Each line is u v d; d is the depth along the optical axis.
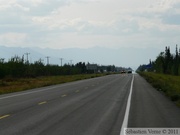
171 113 17.72
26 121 15.11
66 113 17.89
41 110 19.33
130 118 15.77
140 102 23.98
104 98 27.41
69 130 12.66
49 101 25.02
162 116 16.50
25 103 23.73
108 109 19.67
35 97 29.14
